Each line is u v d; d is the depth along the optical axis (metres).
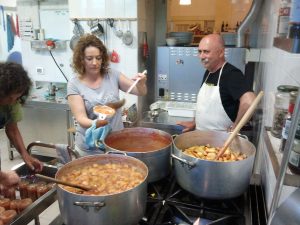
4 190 1.32
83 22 2.80
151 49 3.20
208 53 1.74
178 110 2.52
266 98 1.76
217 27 3.56
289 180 0.73
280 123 1.08
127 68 2.81
